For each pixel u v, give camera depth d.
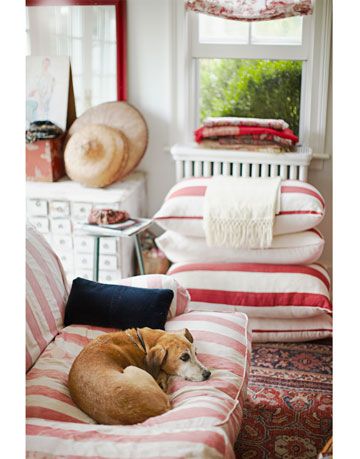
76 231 3.79
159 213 3.44
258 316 3.30
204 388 2.11
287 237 3.39
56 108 4.04
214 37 4.02
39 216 3.82
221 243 3.35
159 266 3.89
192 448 1.67
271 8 3.69
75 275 3.88
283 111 4.12
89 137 3.88
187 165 3.96
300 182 3.55
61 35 4.09
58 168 4.02
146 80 4.10
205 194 3.43
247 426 2.61
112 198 3.71
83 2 4.01
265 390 2.88
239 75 4.11
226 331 2.53
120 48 4.04
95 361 2.13
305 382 2.96
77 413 2.03
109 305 2.58
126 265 3.84
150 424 1.86
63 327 2.60
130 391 1.98
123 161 3.88
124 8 3.98
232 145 3.88
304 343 3.36
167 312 2.60
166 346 2.24
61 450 1.68
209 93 4.18
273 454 2.43
